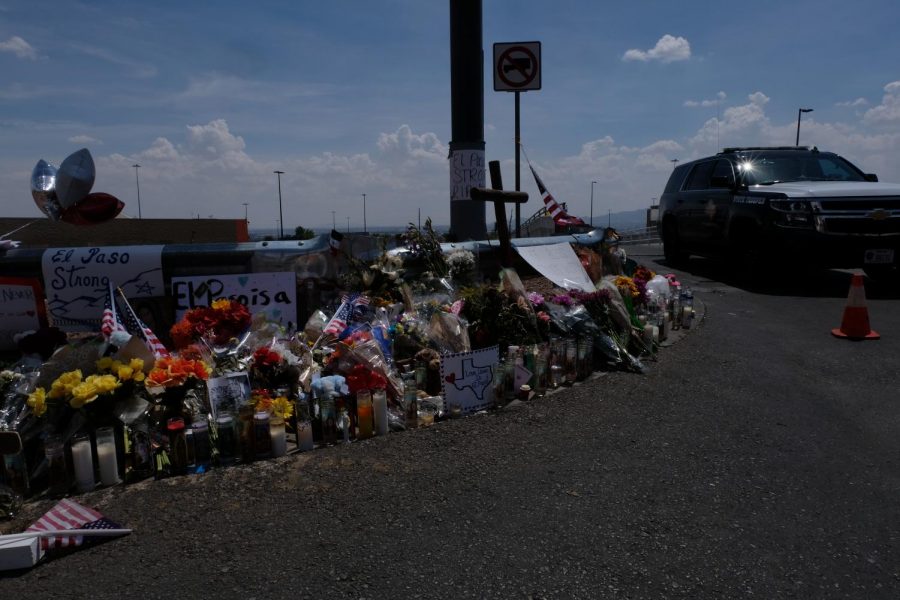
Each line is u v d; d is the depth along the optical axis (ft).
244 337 17.17
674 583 8.72
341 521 10.49
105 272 18.90
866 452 13.00
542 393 16.88
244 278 19.53
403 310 20.22
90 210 18.35
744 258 33.91
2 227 35.50
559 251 25.61
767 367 18.94
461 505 10.95
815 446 13.32
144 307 19.13
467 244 24.20
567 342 17.63
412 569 9.10
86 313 18.93
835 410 15.38
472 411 15.65
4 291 17.93
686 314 23.93
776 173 34.60
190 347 15.97
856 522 10.31
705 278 36.83
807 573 8.94
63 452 11.82
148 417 13.07
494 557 9.37
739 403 15.92
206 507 11.07
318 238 20.47
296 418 13.58
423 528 10.21
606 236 29.53
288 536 10.05
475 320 19.22
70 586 8.89
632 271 30.37
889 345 21.12
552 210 33.88
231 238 42.63
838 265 29.50
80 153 18.06
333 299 20.38
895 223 28.81
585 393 16.85
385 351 17.04
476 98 30.22
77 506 10.70
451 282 22.22
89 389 12.41
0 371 14.46
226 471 12.50
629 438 13.80
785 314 26.27
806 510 10.69
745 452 13.03
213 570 9.18
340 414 14.24
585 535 9.95
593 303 20.01
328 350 17.08
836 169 34.96
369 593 8.57
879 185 30.63
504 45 30.63
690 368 18.94
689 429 14.28
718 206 35.91
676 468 12.32
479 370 15.84
